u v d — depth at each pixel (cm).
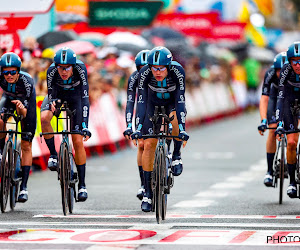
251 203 2402
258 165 3659
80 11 4603
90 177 3203
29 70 3475
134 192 2695
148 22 4672
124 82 4716
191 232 1817
